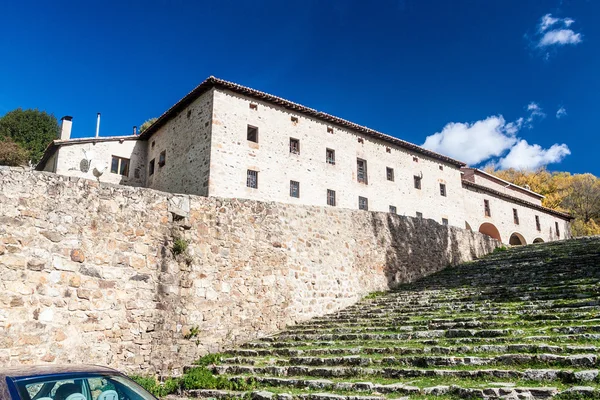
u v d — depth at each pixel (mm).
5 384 3875
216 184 21016
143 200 11016
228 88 22453
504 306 10930
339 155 26656
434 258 20312
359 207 26984
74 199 9852
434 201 31906
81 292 9484
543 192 55656
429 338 9469
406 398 6684
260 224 13453
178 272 11195
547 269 14969
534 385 6359
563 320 8781
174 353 10617
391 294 16328
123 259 10297
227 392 8422
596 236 23609
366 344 9906
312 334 11539
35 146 43625
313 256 14789
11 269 8664
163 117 25156
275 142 23719
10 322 8445
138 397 4496
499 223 37906
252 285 12680
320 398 7328
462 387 6566
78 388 4227
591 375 6105
